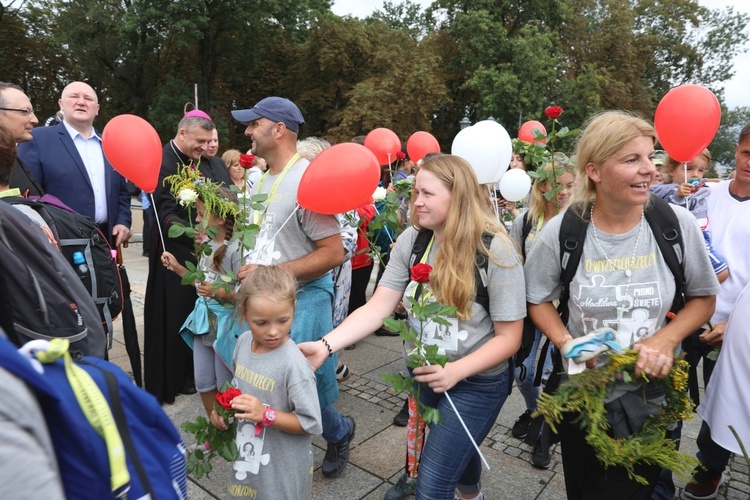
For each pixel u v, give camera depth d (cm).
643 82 3216
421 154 439
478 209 176
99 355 178
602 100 2608
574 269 167
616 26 2852
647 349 149
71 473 86
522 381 288
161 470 105
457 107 2967
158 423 107
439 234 186
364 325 197
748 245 260
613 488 165
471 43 2561
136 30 2223
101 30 2317
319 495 252
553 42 2655
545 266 174
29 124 299
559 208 282
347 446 271
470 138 268
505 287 173
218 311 253
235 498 196
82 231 254
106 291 261
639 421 161
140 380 358
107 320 263
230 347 246
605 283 163
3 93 289
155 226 344
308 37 3011
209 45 2492
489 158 266
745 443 190
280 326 188
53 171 346
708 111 224
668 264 158
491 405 182
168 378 347
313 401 190
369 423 329
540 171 279
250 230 222
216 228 239
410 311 188
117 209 378
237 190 238
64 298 161
